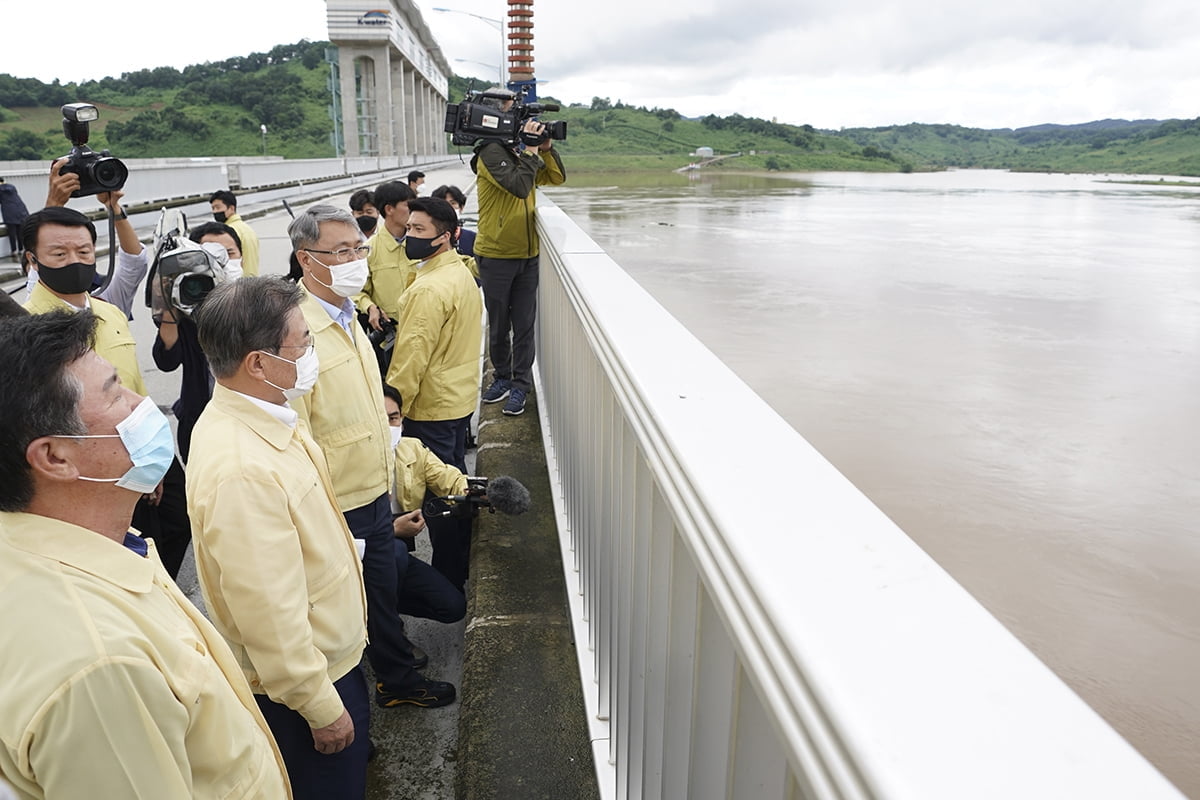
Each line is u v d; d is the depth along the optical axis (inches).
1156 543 176.6
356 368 103.8
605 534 86.1
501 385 205.0
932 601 32.0
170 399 229.6
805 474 44.5
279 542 71.1
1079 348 367.9
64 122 154.4
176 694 46.8
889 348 364.8
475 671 107.9
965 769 23.5
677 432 51.1
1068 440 246.7
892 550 35.9
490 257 191.3
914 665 28.1
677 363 67.2
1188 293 514.0
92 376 47.8
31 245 115.2
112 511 50.0
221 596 74.6
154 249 139.8
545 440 175.6
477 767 92.1
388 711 113.1
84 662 42.0
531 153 181.8
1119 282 560.7
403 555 119.7
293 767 81.7
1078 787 22.8
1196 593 155.1
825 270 599.2
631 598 69.8
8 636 42.6
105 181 156.9
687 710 52.8
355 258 102.0
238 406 75.5
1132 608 149.9
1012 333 399.2
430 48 3951.8
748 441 49.5
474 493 133.0
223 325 73.0
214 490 70.1
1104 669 131.1
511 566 132.8
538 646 112.8
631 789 72.7
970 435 250.2
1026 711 25.9
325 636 79.8
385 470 107.2
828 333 394.3
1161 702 123.0
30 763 41.9
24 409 44.6
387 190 198.4
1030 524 190.5
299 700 72.9
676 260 645.9
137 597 48.4
